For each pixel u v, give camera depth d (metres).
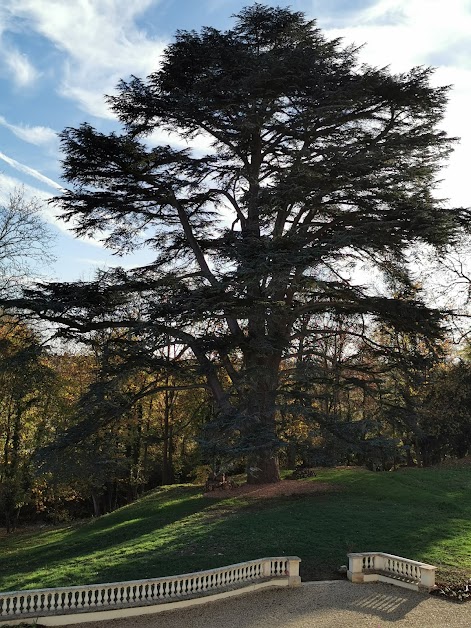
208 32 25.03
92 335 24.50
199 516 21.44
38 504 40.22
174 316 21.59
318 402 31.50
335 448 21.61
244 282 20.78
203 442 20.75
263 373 21.97
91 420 24.28
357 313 27.28
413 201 24.31
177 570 15.48
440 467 32.47
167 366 23.58
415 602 13.63
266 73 22.59
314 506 21.61
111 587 13.05
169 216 28.16
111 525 24.94
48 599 12.80
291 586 14.82
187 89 25.44
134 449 41.56
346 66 25.30
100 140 24.06
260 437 20.64
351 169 22.95
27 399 34.62
